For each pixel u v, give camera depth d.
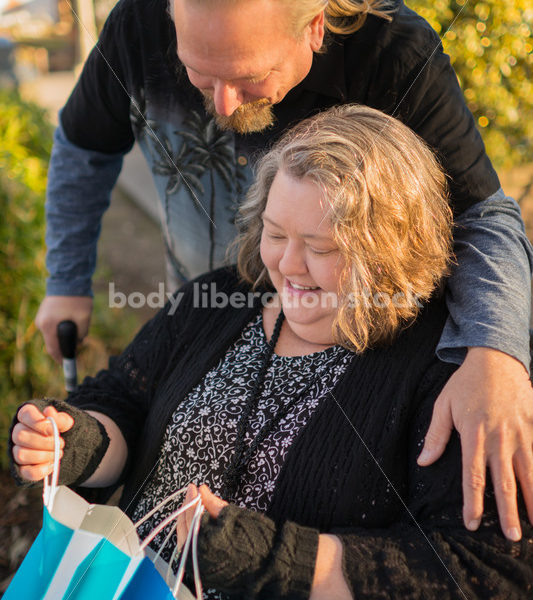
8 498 2.44
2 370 2.62
